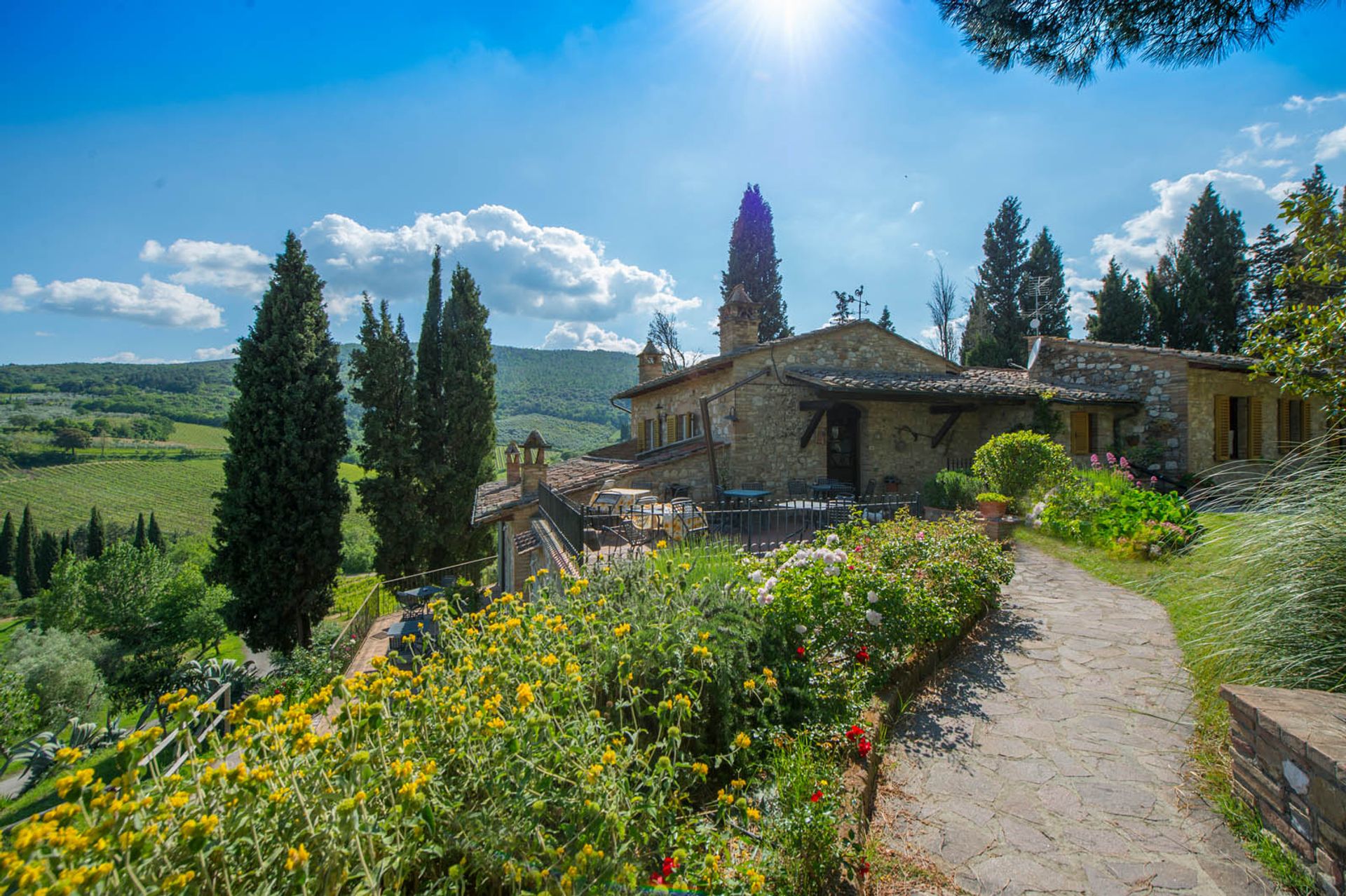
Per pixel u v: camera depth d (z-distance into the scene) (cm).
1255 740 321
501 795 225
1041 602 703
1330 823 264
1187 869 296
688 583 460
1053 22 492
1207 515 881
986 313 3472
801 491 1403
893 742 420
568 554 740
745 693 360
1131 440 1580
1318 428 1702
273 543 1805
